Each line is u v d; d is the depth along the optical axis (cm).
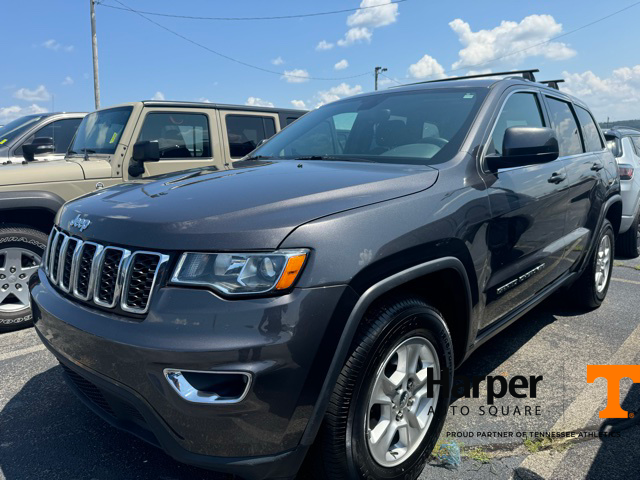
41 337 230
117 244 197
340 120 336
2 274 416
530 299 333
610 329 413
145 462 245
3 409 294
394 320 199
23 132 644
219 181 239
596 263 434
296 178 234
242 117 614
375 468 203
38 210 442
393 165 260
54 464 243
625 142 700
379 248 194
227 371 167
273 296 174
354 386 187
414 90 336
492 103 296
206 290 175
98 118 576
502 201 268
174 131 553
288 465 180
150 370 174
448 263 224
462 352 256
